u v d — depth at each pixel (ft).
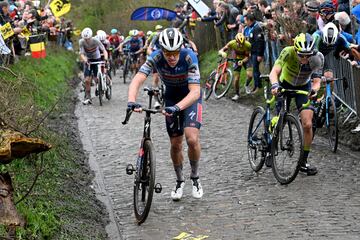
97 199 21.43
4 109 16.74
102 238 17.61
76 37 106.01
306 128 22.66
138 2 110.22
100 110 40.34
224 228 17.97
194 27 63.52
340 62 29.66
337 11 34.40
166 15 59.98
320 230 17.42
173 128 20.03
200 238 17.20
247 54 41.27
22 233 15.31
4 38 33.60
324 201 20.07
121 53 79.00
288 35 36.35
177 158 20.51
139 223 18.65
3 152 13.87
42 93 37.68
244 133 31.55
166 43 18.49
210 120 35.58
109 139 31.12
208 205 20.21
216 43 60.18
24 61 44.16
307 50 21.29
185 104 18.70
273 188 21.85
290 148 21.99
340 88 30.14
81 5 115.14
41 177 20.90
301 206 19.65
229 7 48.39
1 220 13.56
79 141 30.60
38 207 17.85
